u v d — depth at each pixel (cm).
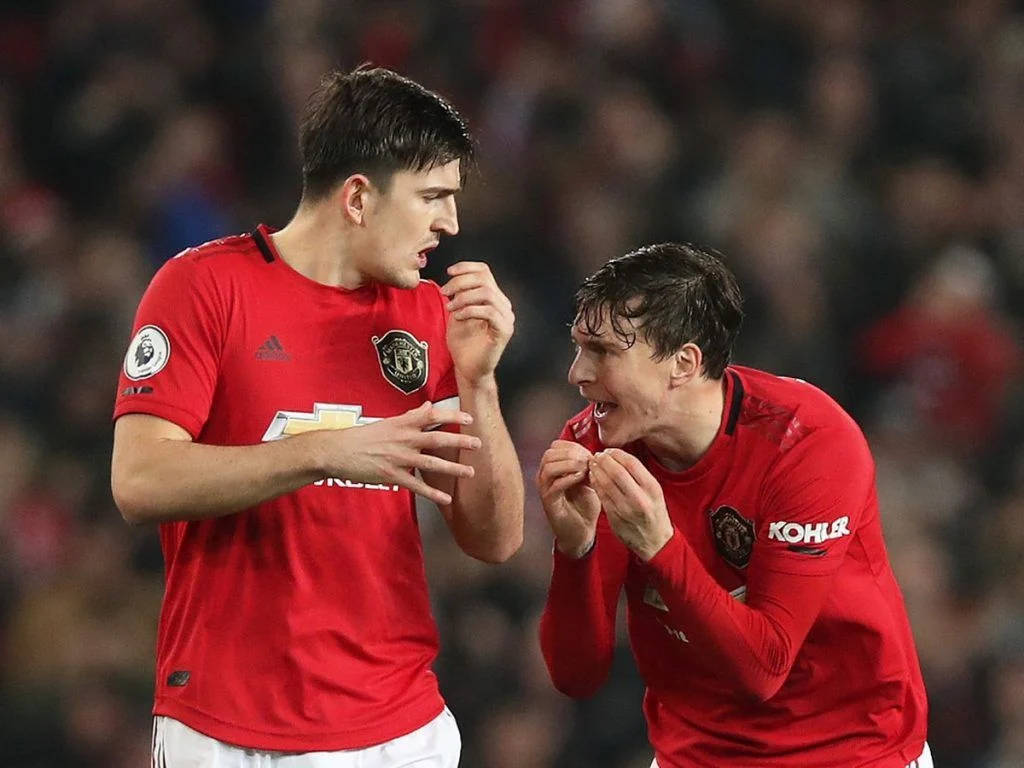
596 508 1397
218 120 3841
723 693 1448
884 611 1436
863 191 3941
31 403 3241
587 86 3922
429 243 1354
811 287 3594
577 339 1405
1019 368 3647
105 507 3094
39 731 2748
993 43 4294
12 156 3753
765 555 1388
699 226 3669
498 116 3828
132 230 3603
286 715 1327
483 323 1385
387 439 1251
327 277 1362
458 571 2831
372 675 1361
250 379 1324
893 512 3159
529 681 2761
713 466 1408
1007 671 2883
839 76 4097
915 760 1467
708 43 4119
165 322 1309
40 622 2889
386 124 1326
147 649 2892
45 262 3506
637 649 1498
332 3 4028
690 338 1380
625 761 2709
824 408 1426
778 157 3800
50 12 4078
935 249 3841
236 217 3700
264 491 1255
